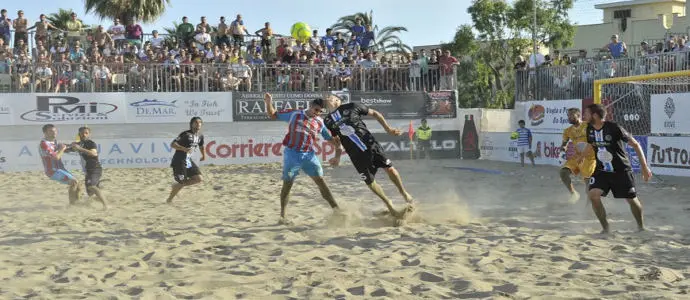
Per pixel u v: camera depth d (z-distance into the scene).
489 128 24.34
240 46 23.39
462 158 23.28
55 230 8.13
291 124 8.48
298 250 6.73
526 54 37.25
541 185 13.57
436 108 22.92
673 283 5.25
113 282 5.53
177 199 11.78
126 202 11.32
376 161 8.28
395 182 8.41
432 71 23.03
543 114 20.66
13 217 9.59
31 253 6.73
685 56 16.05
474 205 10.35
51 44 21.45
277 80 21.47
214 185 14.30
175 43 24.14
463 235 7.47
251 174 17.34
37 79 19.52
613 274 5.56
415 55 23.14
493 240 7.18
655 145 15.64
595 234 7.53
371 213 9.36
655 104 15.73
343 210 9.32
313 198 11.49
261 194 12.34
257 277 5.60
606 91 17.94
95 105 19.88
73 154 19.66
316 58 22.75
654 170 15.68
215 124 21.16
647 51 20.89
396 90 22.67
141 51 21.64
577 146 10.14
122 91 20.28
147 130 20.58
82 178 16.66
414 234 7.53
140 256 6.54
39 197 12.24
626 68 17.77
